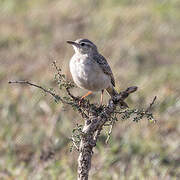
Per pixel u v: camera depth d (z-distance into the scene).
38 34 24.98
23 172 14.03
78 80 11.48
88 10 27.42
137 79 18.97
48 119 16.33
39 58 21.78
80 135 8.47
